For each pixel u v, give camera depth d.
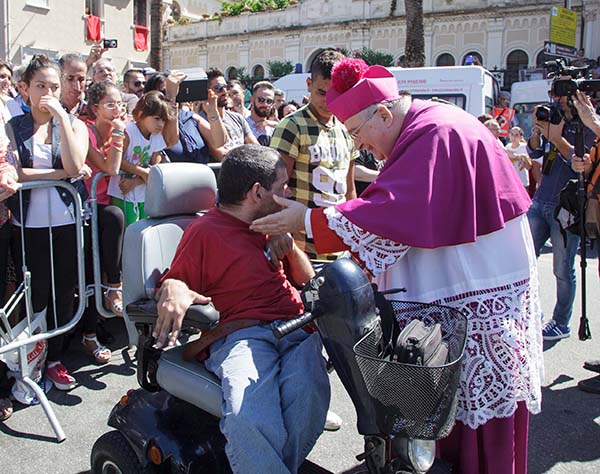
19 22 22.45
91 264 4.06
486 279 2.11
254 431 2.03
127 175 4.28
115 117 3.99
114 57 26.16
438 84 10.46
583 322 3.94
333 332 1.89
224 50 35.03
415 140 2.04
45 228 3.52
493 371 2.11
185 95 4.77
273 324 2.37
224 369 2.18
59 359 3.78
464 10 27.25
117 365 4.09
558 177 4.48
